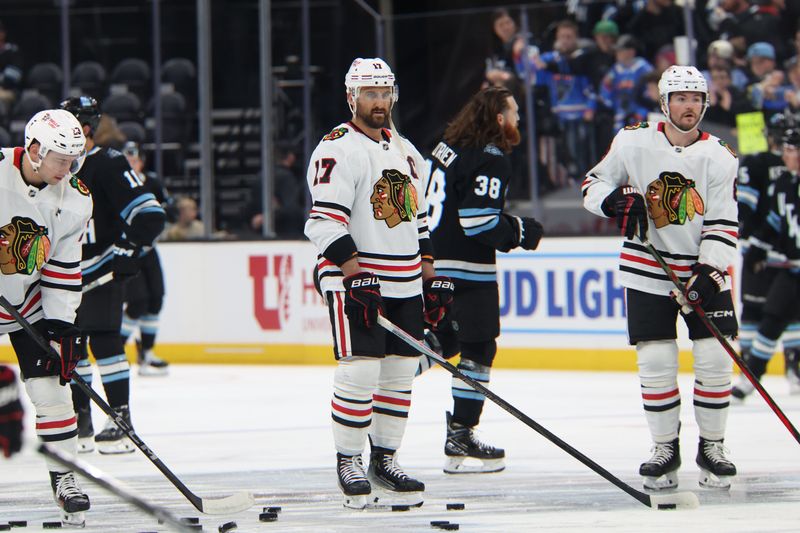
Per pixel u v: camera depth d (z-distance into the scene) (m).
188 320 36.47
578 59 36.97
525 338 32.84
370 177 15.39
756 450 20.16
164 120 40.09
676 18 36.88
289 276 35.47
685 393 27.42
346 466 15.65
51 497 17.06
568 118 37.00
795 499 16.02
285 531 14.30
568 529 14.21
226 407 27.00
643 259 16.64
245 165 39.25
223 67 39.66
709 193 16.56
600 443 21.30
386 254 15.50
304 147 38.72
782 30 36.09
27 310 15.11
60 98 42.59
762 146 35.91
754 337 28.14
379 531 14.22
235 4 39.56
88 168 20.70
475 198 17.78
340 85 39.44
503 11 37.81
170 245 36.53
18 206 14.45
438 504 16.02
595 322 31.95
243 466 19.62
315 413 25.89
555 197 36.97
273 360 35.72
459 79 38.56
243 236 36.28
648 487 16.80
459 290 18.34
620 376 30.91
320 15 39.12
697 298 16.17
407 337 15.24
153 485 17.97
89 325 20.88
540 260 32.53
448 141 18.44
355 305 15.12
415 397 27.86
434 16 38.62
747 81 36.12
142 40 42.47
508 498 16.42
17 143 42.59
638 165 16.67
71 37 42.84
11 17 43.19
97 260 20.84
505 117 18.06
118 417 15.00
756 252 27.53
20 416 10.73
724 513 15.09
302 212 37.84
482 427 23.30
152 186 31.00
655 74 36.50
